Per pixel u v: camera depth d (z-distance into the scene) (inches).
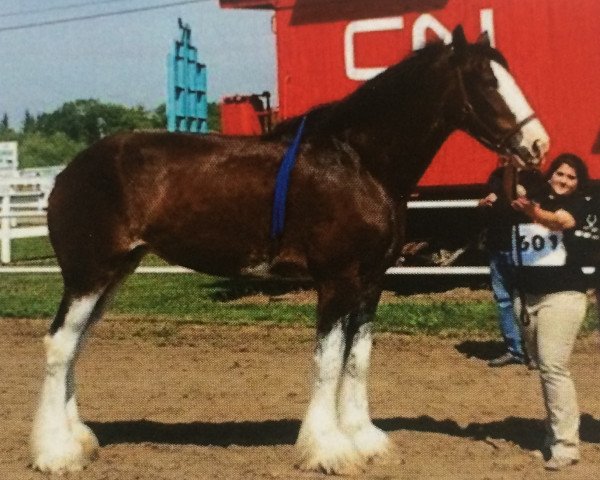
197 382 309.4
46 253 827.4
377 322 398.0
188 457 219.3
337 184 204.5
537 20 438.6
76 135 4345.5
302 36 472.4
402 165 209.8
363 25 461.1
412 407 269.6
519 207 202.5
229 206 210.2
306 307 453.7
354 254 205.2
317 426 204.4
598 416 254.5
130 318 434.6
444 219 491.8
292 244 209.6
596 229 204.4
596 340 357.1
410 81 209.3
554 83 438.0
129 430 248.1
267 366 333.4
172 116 558.9
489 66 205.0
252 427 250.1
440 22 450.3
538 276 205.8
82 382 311.4
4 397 288.7
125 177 213.5
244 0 480.4
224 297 511.5
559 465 205.0
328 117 212.5
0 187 1160.8
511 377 307.9
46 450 207.5
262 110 548.4
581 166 207.8
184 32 579.5
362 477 200.4
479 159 450.3
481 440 231.5
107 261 214.1
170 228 213.3
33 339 400.8
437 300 464.8
